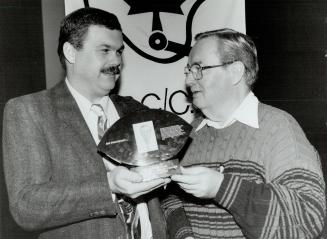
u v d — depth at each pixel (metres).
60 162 1.52
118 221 1.54
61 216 1.42
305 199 1.28
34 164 1.48
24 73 2.96
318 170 1.37
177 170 1.39
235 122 1.57
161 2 2.65
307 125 3.26
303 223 1.27
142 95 2.63
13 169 1.49
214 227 1.54
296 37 3.20
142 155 1.42
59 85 1.68
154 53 2.64
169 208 1.71
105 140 1.46
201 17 2.65
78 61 1.64
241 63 1.54
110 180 1.43
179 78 2.65
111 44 1.64
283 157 1.39
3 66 2.94
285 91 3.21
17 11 2.96
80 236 1.51
